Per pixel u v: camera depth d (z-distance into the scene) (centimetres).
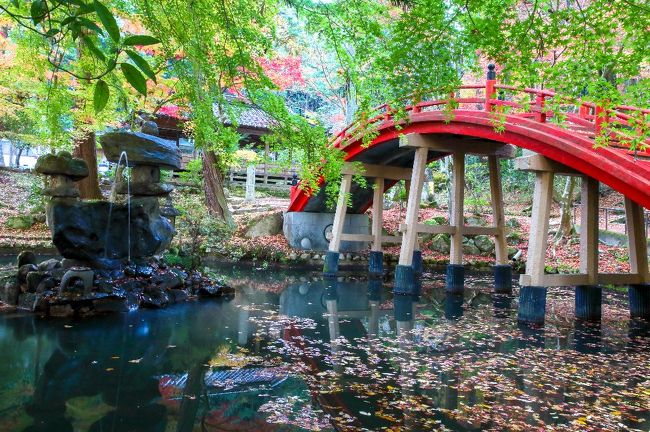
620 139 905
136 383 576
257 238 2108
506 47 459
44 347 693
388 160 1812
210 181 1870
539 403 568
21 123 2064
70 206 957
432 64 440
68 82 1020
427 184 2608
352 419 496
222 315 988
